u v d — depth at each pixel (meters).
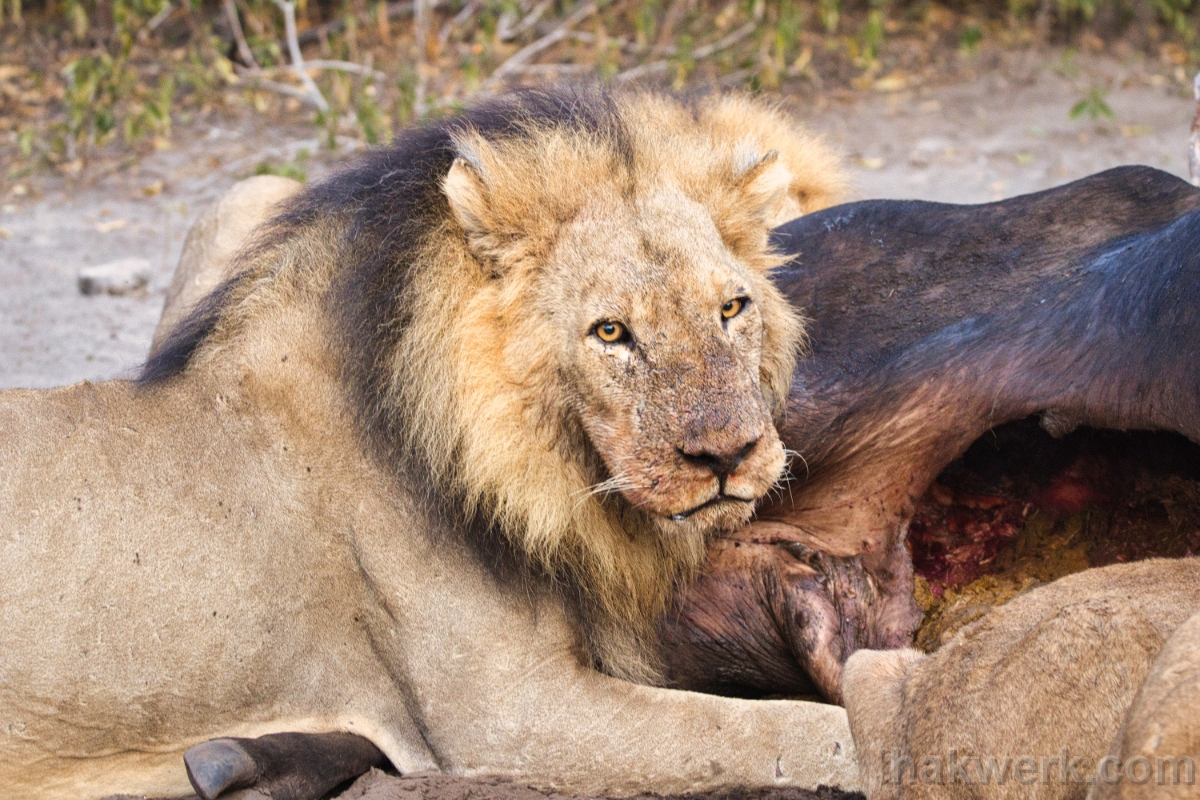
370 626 7.93
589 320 7.28
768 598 8.51
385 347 7.70
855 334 8.86
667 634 8.63
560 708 7.64
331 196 8.38
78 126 21.59
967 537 8.74
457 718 7.71
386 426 7.71
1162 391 7.58
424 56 24.75
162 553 7.70
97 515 7.65
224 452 7.88
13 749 7.62
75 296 17.08
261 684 7.92
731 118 10.60
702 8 26.34
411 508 7.75
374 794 7.29
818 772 7.45
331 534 7.87
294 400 7.92
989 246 8.93
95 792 7.85
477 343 7.59
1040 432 8.41
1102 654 5.37
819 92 24.25
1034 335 8.21
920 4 27.17
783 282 9.18
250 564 7.82
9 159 21.88
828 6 24.98
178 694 7.78
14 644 7.53
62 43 25.78
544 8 25.45
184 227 19.33
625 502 8.02
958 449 8.39
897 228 9.23
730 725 7.52
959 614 8.37
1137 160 20.72
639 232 7.41
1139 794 4.54
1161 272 7.78
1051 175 20.22
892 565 8.55
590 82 9.08
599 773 7.55
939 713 5.67
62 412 7.84
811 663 8.20
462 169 7.51
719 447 6.97
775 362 8.16
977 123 22.59
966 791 5.43
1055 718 5.33
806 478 8.69
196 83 23.38
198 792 7.15
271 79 24.33
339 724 8.02
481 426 7.55
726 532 8.65
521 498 7.62
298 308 8.02
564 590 7.92
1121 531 8.28
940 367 8.41
